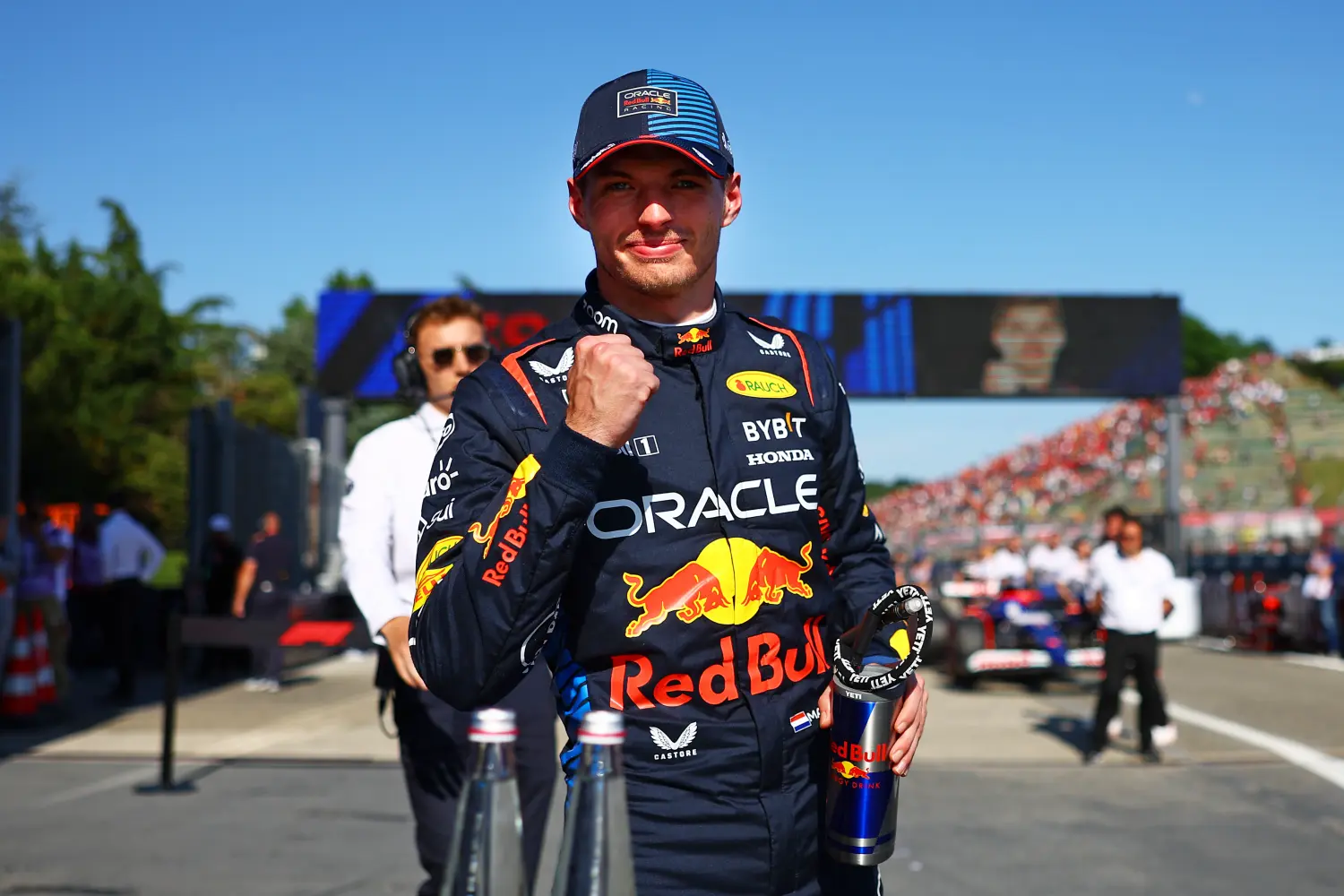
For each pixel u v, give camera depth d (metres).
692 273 1.77
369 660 16.33
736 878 1.66
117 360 34.56
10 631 9.59
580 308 1.85
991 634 12.92
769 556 1.73
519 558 1.50
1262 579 18.42
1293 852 5.93
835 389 1.92
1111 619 8.52
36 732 9.61
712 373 1.78
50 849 5.80
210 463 15.10
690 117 1.75
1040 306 19.56
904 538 25.91
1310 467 56.53
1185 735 9.62
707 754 1.67
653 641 1.67
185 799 7.03
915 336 19.28
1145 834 6.30
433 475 1.70
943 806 7.01
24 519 10.23
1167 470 20.56
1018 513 54.31
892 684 1.71
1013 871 5.55
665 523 1.69
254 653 13.09
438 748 3.14
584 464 1.52
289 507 19.48
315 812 6.70
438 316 3.45
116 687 11.53
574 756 1.67
